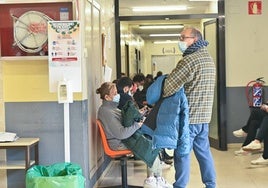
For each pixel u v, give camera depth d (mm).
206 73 3725
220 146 6664
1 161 3736
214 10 6895
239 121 6758
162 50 15297
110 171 5305
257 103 6547
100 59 4988
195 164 5539
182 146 3633
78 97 3785
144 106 5457
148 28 10609
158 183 4133
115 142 4078
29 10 3641
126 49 8539
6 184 3828
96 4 4684
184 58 3715
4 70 3777
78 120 3791
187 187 4359
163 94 3650
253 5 6711
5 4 3641
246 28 6730
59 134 3803
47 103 3793
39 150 3807
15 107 3807
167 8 6961
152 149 3783
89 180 4074
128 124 4000
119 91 4852
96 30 4715
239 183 4512
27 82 3787
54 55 3410
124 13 6926
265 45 6727
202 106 3768
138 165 5535
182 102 3600
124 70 7852
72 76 3416
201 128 3812
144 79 6105
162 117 3598
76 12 3578
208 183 3922
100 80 4957
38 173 3162
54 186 2969
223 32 6711
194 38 3764
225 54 6738
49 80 3459
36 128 3812
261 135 5715
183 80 3641
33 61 3758
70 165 3299
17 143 3441
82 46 3748
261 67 6738
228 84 6766
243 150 5918
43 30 3631
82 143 3801
